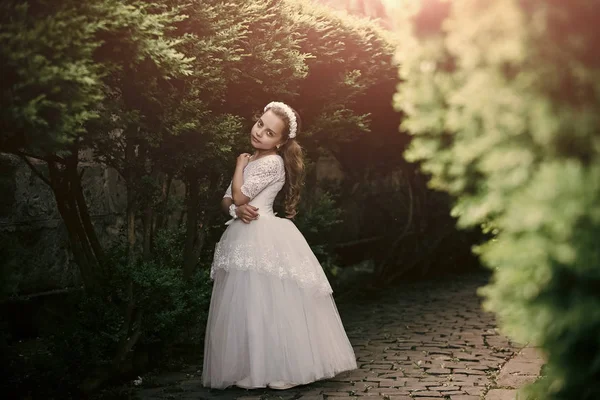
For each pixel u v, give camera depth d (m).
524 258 1.98
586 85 2.03
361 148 7.25
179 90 4.07
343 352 4.25
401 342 5.30
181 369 4.59
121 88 3.78
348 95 5.62
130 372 4.37
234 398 3.88
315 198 7.07
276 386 4.00
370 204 9.01
